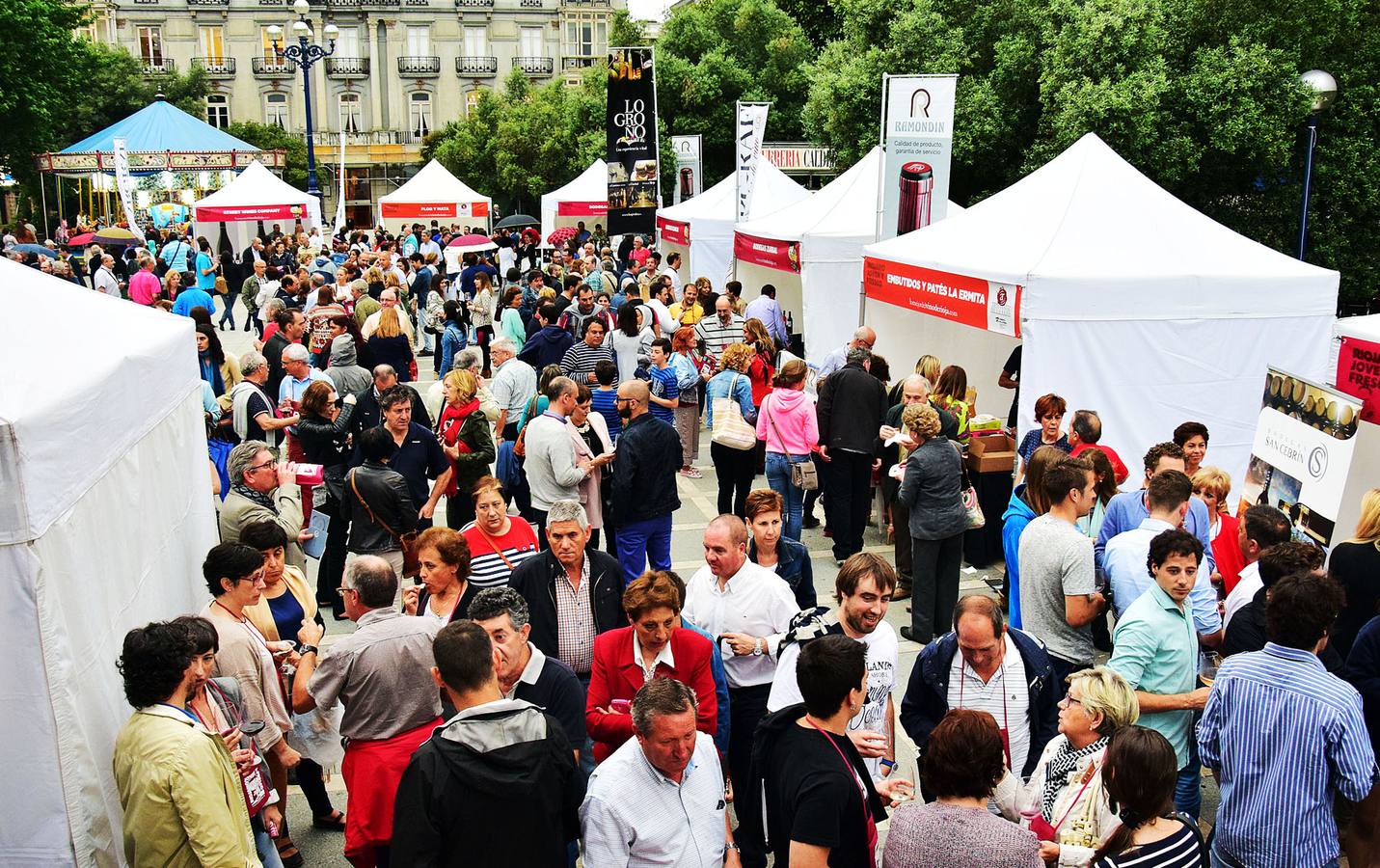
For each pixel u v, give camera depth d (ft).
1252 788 12.97
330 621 25.63
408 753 13.93
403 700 13.85
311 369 32.53
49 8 109.81
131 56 195.52
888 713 14.62
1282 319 28.86
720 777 12.17
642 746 11.35
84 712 12.87
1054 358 28.04
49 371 13.38
